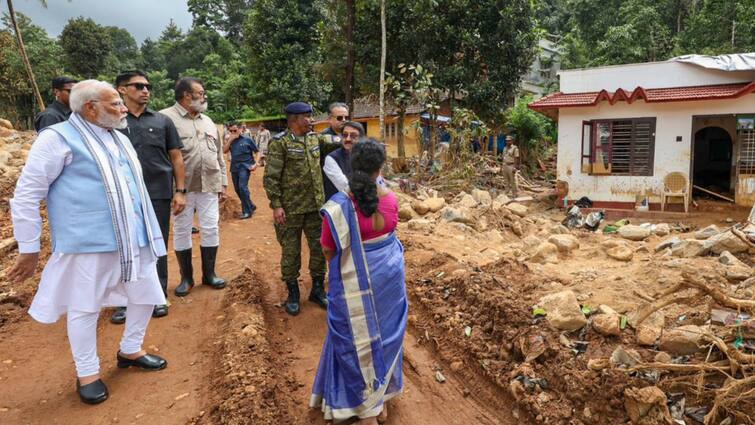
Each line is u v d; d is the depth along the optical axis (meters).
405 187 12.89
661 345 3.34
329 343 3.14
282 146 4.60
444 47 18.42
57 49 38.41
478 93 18.25
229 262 6.46
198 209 5.36
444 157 15.14
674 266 4.66
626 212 13.61
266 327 4.48
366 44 18.73
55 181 3.14
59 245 3.14
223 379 3.58
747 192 13.12
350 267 2.97
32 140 12.94
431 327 4.54
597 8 33.00
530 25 18.45
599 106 14.09
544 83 32.34
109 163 3.28
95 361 3.42
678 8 30.53
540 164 21.44
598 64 28.34
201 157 5.14
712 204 13.70
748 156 13.02
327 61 19.91
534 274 5.21
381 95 16.02
